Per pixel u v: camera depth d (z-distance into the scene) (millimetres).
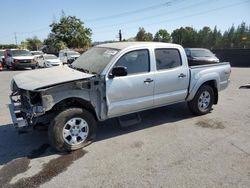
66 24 37219
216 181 3232
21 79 4301
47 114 4055
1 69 18906
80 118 4109
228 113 6133
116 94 4340
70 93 3896
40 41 70000
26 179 3322
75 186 3160
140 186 3143
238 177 3318
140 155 3949
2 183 3232
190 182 3213
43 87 3646
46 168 3600
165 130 5008
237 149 4137
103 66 4320
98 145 4332
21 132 4109
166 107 6652
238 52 22000
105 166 3627
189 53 14727
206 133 4836
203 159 3801
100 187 3133
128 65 4480
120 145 4324
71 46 38156
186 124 5352
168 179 3285
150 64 4738
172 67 5109
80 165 3668
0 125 5410
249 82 11211
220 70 5992
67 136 4062
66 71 4547
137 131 4969
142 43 4852
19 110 4113
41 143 4465
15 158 3914
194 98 5695
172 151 4078
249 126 5215
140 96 4676
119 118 4711
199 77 5551
